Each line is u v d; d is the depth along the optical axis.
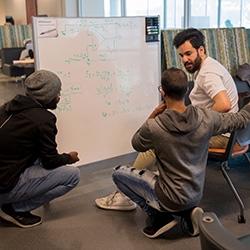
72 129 2.75
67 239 2.16
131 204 2.48
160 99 3.22
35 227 2.30
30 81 2.11
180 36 2.34
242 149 2.45
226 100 2.16
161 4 5.36
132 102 3.04
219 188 2.79
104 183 2.93
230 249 0.82
